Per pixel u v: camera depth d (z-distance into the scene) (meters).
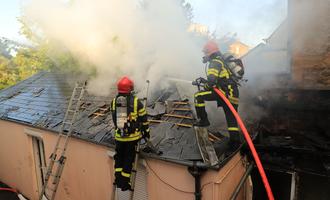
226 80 3.73
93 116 5.82
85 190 5.60
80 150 5.52
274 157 4.21
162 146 3.97
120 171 3.73
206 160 3.37
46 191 6.89
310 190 4.14
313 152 3.82
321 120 4.68
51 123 6.19
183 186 3.75
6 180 8.94
